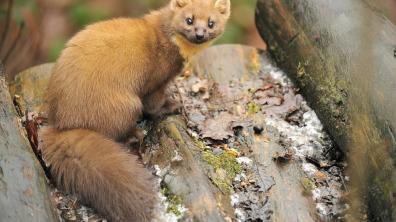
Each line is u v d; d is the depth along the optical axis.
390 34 9.30
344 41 9.61
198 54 11.49
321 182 8.70
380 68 8.64
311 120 9.80
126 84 9.09
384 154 7.90
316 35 10.16
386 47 8.96
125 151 8.48
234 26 17.80
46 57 15.98
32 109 10.11
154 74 9.61
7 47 14.74
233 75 11.09
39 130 8.95
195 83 10.84
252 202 8.26
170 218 7.89
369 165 8.03
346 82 9.16
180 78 11.02
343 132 8.93
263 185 8.53
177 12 9.96
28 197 7.37
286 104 10.16
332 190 8.60
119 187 7.75
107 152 8.19
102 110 8.80
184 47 9.95
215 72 11.16
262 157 8.99
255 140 9.30
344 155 9.10
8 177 7.47
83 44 9.04
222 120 9.69
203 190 8.10
